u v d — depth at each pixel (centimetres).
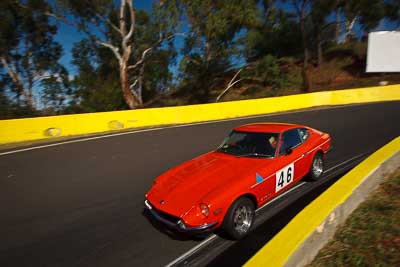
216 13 2317
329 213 263
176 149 842
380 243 264
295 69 3353
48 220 424
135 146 902
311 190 461
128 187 549
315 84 2867
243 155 421
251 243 332
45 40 2548
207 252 321
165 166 680
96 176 627
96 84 2356
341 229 289
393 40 2327
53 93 2439
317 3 2747
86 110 1962
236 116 1544
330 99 1803
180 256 317
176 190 356
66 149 891
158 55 2725
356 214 314
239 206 340
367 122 1048
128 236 366
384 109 1339
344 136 853
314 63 3412
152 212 358
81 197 510
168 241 348
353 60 3145
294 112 1535
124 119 1242
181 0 2052
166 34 2188
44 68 2595
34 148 910
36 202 496
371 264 238
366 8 2794
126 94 2152
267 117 1413
